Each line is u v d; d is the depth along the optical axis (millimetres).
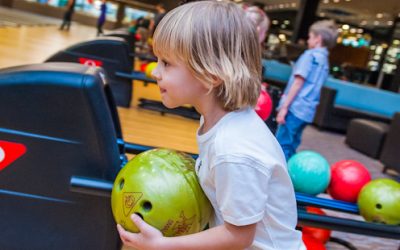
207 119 1058
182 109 5258
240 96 1003
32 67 1288
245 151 950
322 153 5371
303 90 3150
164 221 1055
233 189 934
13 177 1303
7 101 1241
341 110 7121
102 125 1256
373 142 5633
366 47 17109
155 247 1018
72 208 1314
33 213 1326
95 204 1304
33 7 23734
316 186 2137
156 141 3994
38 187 1305
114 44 4723
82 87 1221
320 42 3184
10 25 11820
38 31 12562
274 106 3436
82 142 1260
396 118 4898
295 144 3270
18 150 1276
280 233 1092
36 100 1236
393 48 18125
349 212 1915
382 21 19500
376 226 1567
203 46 968
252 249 1088
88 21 25797
